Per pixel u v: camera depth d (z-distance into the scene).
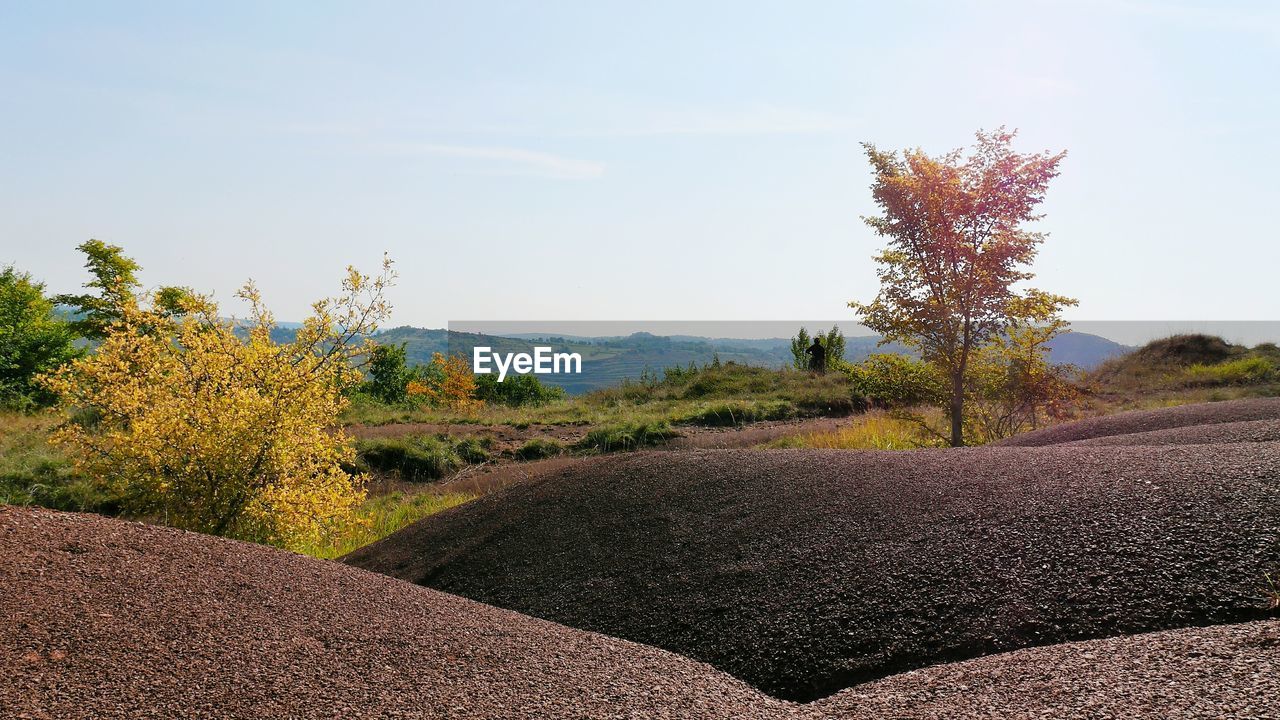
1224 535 3.58
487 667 2.94
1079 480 4.53
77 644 2.70
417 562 5.86
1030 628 3.28
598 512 5.75
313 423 7.02
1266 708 2.32
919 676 3.04
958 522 4.28
